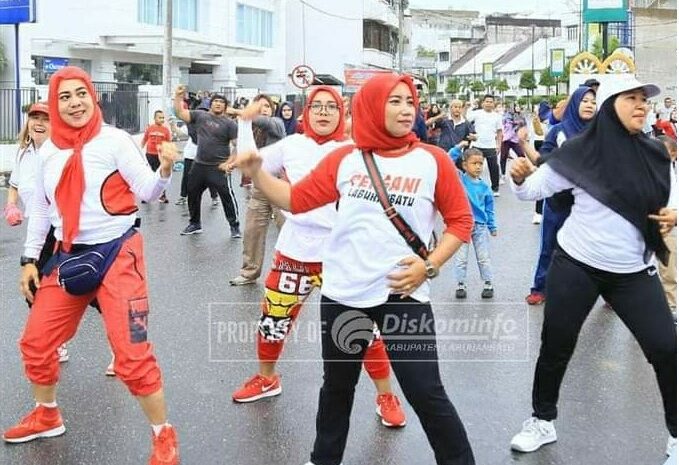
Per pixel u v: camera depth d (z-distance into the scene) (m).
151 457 4.51
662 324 4.26
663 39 42.91
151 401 4.38
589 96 6.71
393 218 3.71
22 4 22.27
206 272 9.63
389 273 3.74
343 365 4.00
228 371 6.00
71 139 4.35
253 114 3.82
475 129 17.00
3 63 26.59
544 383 4.63
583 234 4.34
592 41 30.23
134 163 4.36
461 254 8.32
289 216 5.10
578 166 4.27
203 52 38.19
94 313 7.59
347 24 58.88
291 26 54.31
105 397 5.48
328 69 57.66
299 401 5.42
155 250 11.04
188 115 9.10
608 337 6.89
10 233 12.21
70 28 33.16
